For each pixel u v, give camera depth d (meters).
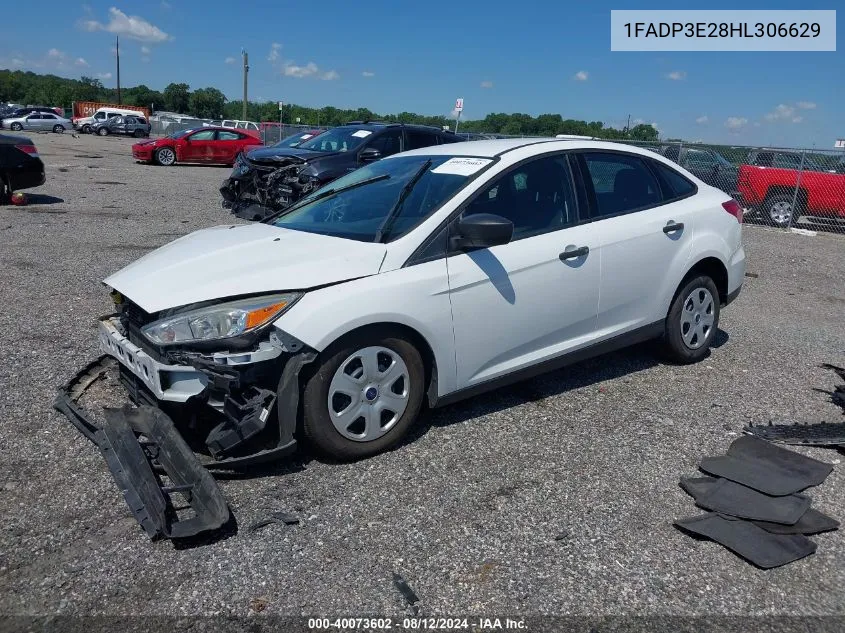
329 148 12.30
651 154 5.41
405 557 3.09
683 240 5.25
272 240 4.23
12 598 2.77
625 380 5.27
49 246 9.13
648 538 3.29
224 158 25.83
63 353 5.30
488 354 4.27
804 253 11.78
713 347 6.23
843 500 3.67
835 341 6.68
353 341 3.72
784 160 14.91
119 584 2.87
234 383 3.49
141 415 3.83
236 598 2.81
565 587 2.94
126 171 21.25
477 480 3.75
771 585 2.99
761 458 4.03
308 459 3.90
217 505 3.18
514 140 4.99
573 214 4.71
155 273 3.92
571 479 3.79
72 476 3.62
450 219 4.12
